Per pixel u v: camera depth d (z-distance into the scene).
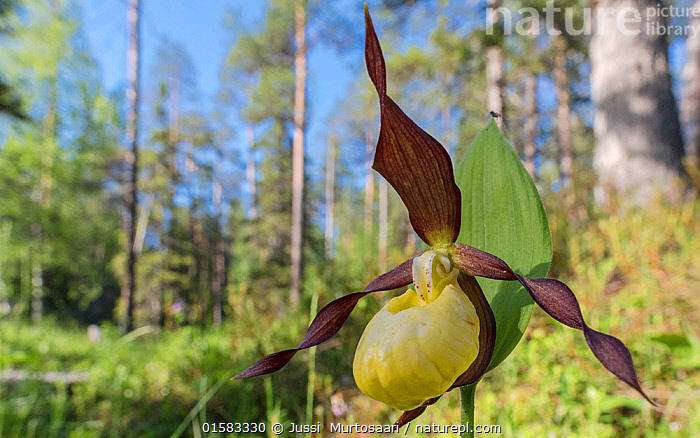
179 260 28.88
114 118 26.17
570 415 2.88
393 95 16.36
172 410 4.69
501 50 11.37
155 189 31.84
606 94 7.91
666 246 5.00
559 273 5.57
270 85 23.48
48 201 22.73
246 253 26.33
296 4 18.91
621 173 7.42
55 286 26.67
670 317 3.78
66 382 5.48
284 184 28.50
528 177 1.38
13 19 19.70
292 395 4.60
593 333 1.09
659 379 3.16
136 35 18.38
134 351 7.52
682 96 11.18
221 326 6.68
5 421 4.12
